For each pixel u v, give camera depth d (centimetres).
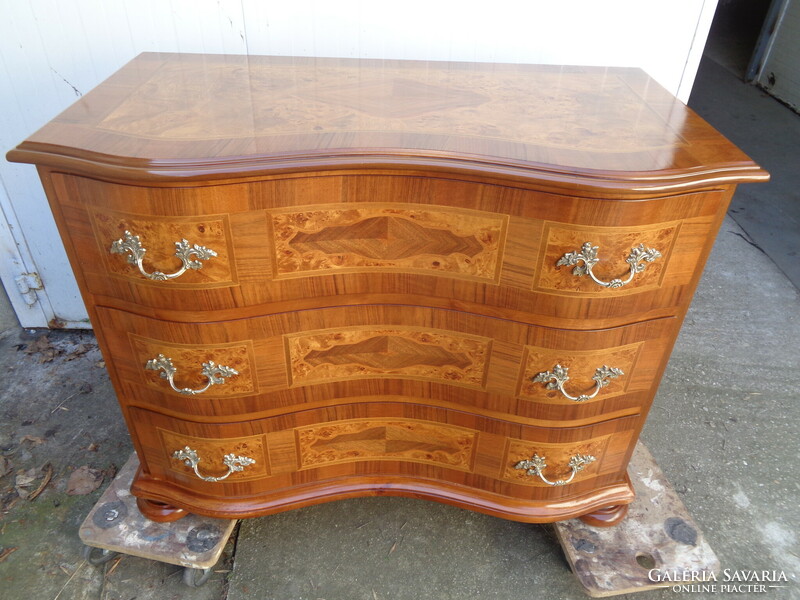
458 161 110
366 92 144
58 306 234
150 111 128
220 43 184
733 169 111
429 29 183
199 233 113
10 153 108
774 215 328
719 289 276
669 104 145
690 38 184
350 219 118
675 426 210
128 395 142
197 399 136
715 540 173
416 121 127
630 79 163
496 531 175
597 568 150
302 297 127
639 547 155
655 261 120
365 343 137
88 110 127
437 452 155
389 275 126
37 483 182
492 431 146
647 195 109
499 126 127
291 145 112
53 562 162
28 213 209
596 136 124
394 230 120
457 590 159
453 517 178
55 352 230
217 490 153
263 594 157
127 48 183
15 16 174
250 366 133
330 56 187
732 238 311
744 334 252
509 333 130
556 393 136
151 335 128
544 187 110
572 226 113
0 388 214
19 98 188
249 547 168
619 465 156
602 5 178
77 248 120
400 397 146
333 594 157
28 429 200
